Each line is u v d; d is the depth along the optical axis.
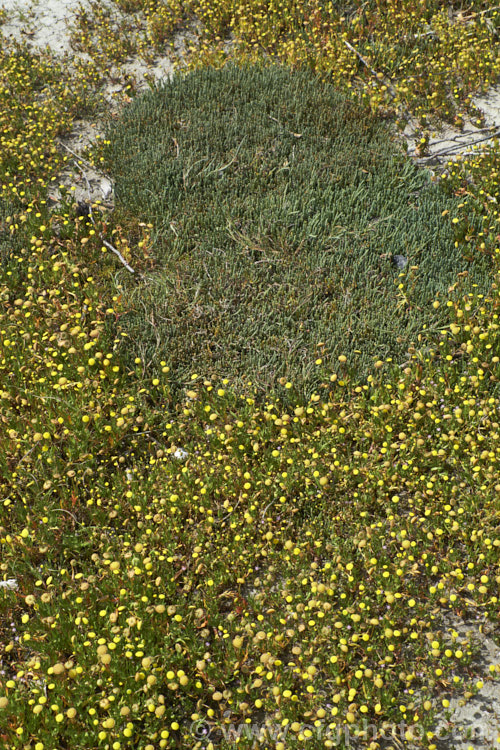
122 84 10.01
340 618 4.23
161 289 6.53
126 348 6.02
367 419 5.43
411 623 4.12
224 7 10.80
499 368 5.51
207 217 7.21
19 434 5.30
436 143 8.29
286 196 7.38
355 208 7.25
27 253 6.96
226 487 4.95
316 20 10.25
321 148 8.17
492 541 4.46
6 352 5.93
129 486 5.01
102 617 4.23
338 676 3.90
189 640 4.14
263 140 8.18
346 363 5.78
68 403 5.30
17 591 4.45
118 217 7.42
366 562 4.45
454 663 4.13
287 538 4.75
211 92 8.94
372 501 4.91
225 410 5.48
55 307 6.27
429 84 9.21
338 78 9.38
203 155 8.05
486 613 4.22
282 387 5.63
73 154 8.49
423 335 6.02
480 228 6.98
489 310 6.01
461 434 5.22
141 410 5.55
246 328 6.12
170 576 4.48
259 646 4.12
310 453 5.07
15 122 8.92
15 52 10.40
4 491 5.00
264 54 10.15
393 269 6.76
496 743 3.82
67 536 4.64
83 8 11.21
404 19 10.19
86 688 3.92
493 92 9.34
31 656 4.20
